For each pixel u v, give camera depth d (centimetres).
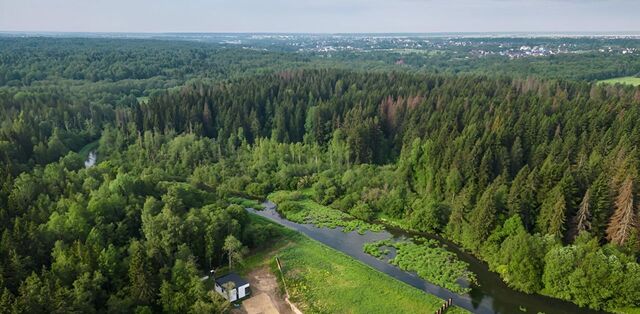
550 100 12181
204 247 7312
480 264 7912
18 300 5125
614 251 6881
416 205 9644
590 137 9700
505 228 7888
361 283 7200
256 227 8531
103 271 6184
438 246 8581
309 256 8025
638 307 6412
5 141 10831
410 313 6462
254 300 6744
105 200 7488
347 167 12031
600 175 7706
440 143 10519
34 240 6322
